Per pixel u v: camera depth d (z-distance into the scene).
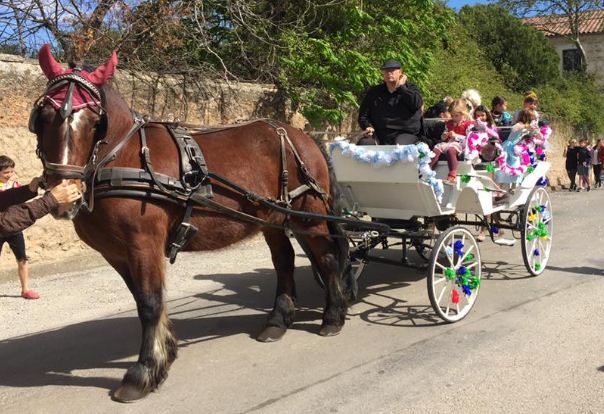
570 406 3.81
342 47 11.02
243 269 8.16
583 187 21.28
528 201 7.11
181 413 3.92
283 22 11.14
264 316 6.06
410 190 5.64
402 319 5.73
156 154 4.22
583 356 4.62
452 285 5.68
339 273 5.45
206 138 4.71
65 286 7.38
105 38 9.48
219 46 11.53
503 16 22.81
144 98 9.04
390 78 6.18
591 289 6.56
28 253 7.80
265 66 11.06
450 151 5.87
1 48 9.80
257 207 4.79
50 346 5.30
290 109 10.92
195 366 4.70
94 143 3.91
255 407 3.97
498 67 21.73
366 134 6.27
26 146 7.72
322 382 4.34
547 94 21.64
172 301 6.66
